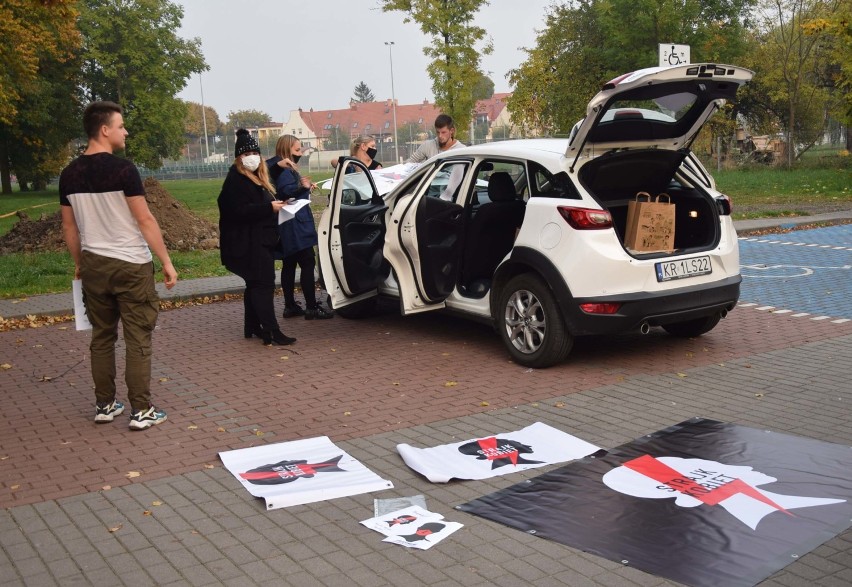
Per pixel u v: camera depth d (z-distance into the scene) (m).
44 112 46.22
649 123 6.91
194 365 7.61
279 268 13.17
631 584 3.62
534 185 7.08
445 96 24.31
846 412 5.83
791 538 3.97
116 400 6.48
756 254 13.37
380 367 7.34
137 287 5.79
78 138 55.91
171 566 3.89
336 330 8.81
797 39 37.09
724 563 3.75
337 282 8.10
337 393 6.63
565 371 7.03
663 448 5.19
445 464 5.05
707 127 38.88
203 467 5.15
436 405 6.25
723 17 38.25
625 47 36.81
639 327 6.68
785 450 5.11
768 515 4.23
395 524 4.26
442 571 3.78
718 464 4.91
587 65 40.16
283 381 7.02
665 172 7.29
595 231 6.61
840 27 24.25
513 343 7.22
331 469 5.03
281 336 8.22
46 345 8.66
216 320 9.61
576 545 3.97
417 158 10.42
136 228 5.79
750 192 26.02
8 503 4.67
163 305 10.46
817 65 38.78
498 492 4.62
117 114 5.80
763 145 43.16
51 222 17.00
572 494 4.55
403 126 99.75
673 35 35.78
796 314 8.94
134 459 5.33
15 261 14.25
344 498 4.64
